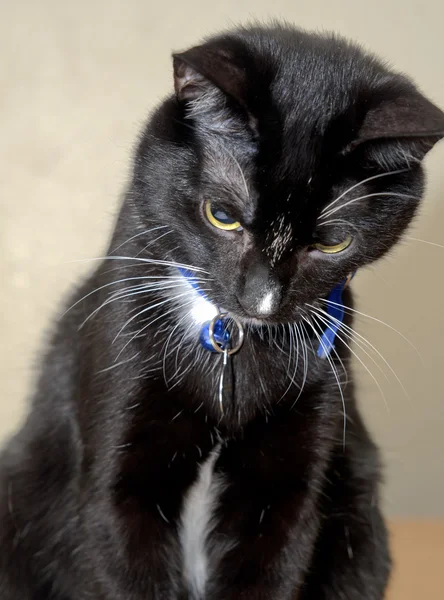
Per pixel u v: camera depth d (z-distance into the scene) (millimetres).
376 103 333
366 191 348
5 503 435
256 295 348
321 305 387
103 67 553
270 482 401
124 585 381
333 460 434
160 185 368
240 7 555
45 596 432
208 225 355
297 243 345
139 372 383
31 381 473
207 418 391
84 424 391
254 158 335
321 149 333
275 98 336
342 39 393
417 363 599
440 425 610
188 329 392
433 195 572
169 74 553
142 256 386
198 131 355
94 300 407
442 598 503
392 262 582
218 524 411
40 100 555
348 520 443
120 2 546
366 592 446
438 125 307
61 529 427
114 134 561
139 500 388
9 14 541
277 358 394
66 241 573
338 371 402
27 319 579
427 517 626
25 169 562
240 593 391
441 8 560
